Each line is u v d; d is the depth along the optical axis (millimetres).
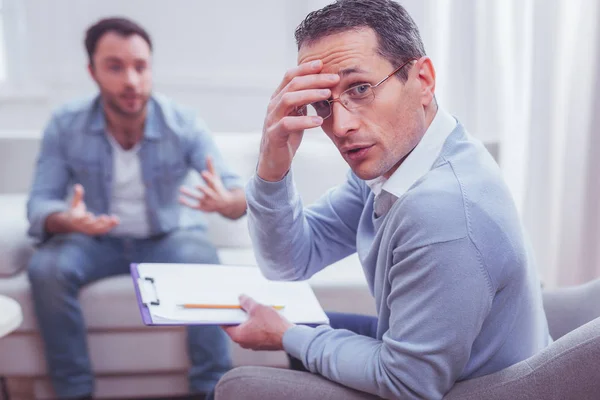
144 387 2123
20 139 2555
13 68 3135
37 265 2025
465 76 2529
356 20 988
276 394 1056
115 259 2178
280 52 3201
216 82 3172
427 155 1052
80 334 2033
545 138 2258
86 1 3086
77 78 3131
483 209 966
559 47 2201
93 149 2227
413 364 955
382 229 1074
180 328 2072
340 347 1065
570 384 954
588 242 2180
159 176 2244
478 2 2465
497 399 979
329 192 1397
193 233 2287
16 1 3086
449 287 934
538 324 1105
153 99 2283
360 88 989
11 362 2078
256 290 1327
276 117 1070
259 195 1206
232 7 3143
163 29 3137
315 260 1344
